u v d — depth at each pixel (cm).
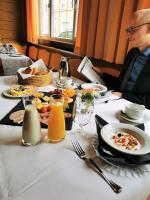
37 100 101
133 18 141
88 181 56
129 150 65
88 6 216
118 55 191
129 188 54
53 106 71
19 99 113
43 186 53
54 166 61
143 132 77
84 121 92
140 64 150
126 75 157
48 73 147
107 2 195
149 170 61
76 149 70
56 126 72
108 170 60
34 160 63
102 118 96
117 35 192
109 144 67
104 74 192
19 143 72
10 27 395
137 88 151
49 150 69
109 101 122
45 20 356
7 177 56
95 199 50
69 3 287
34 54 343
